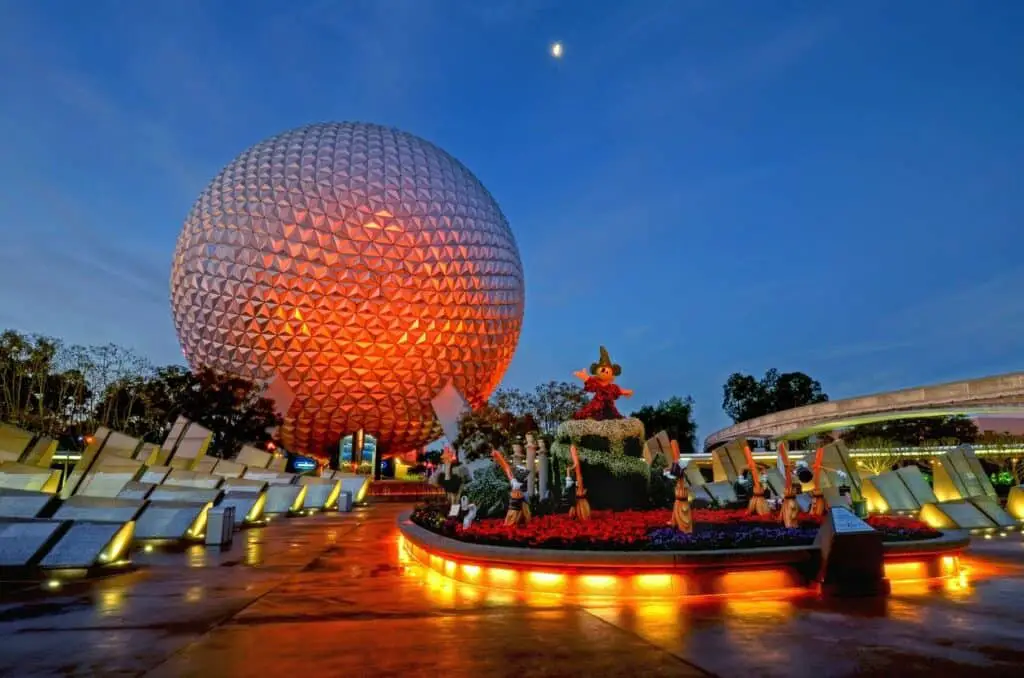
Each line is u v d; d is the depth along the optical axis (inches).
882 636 297.3
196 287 1934.1
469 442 1948.8
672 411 3021.7
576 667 256.2
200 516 704.4
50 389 1843.0
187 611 366.0
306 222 1859.0
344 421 1990.7
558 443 720.3
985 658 264.2
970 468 981.2
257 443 1957.4
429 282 1937.7
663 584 392.5
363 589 432.1
